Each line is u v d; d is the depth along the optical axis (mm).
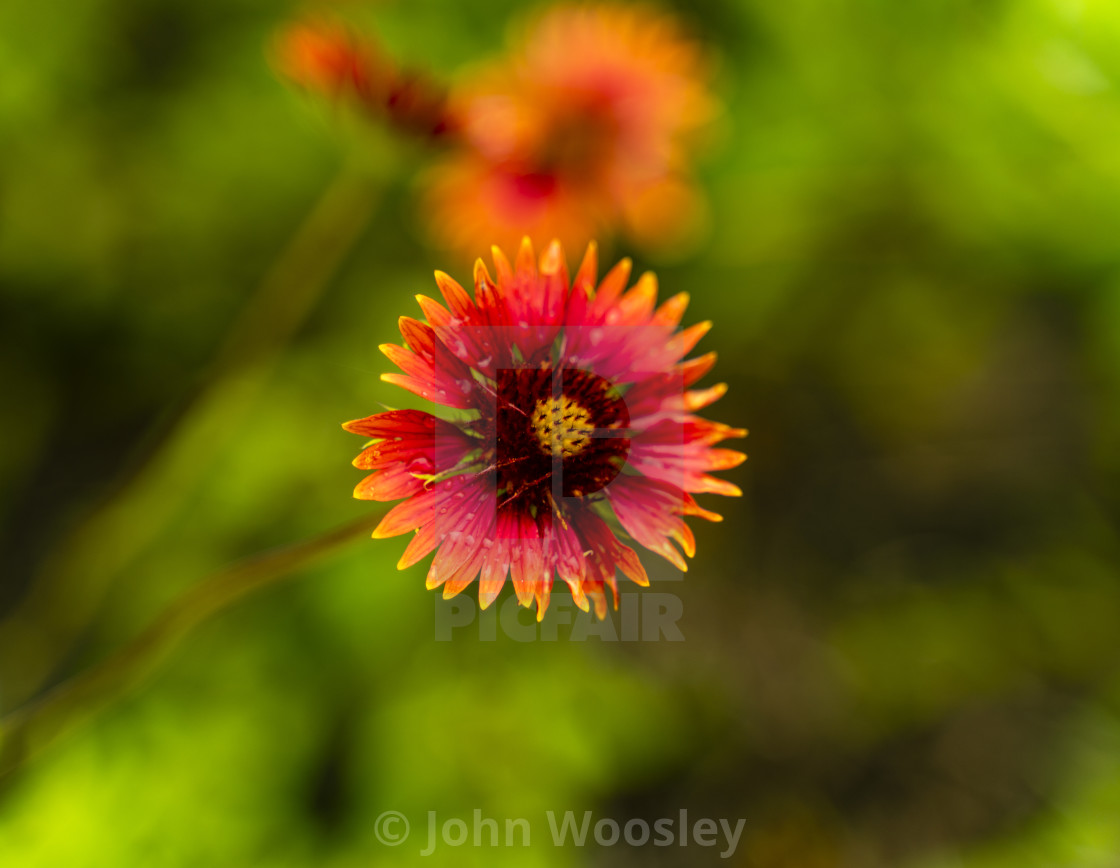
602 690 806
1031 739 961
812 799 931
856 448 1081
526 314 451
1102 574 1013
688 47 651
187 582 745
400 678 749
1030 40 731
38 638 734
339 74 527
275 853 665
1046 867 873
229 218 837
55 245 804
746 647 981
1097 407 1017
